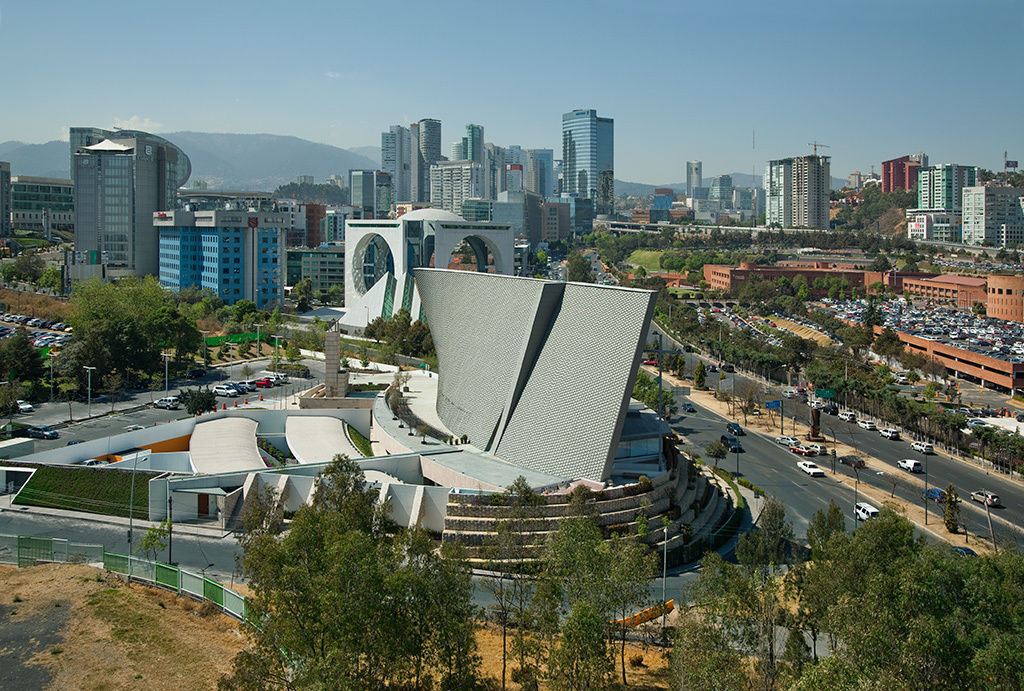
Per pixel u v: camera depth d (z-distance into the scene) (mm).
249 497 112625
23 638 71938
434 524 107875
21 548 92688
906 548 76188
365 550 63156
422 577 64562
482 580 84375
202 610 78812
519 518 94125
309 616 60625
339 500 94562
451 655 64250
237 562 91812
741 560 87375
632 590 73688
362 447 148750
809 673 59250
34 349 193875
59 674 66438
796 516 125188
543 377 121312
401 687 65375
